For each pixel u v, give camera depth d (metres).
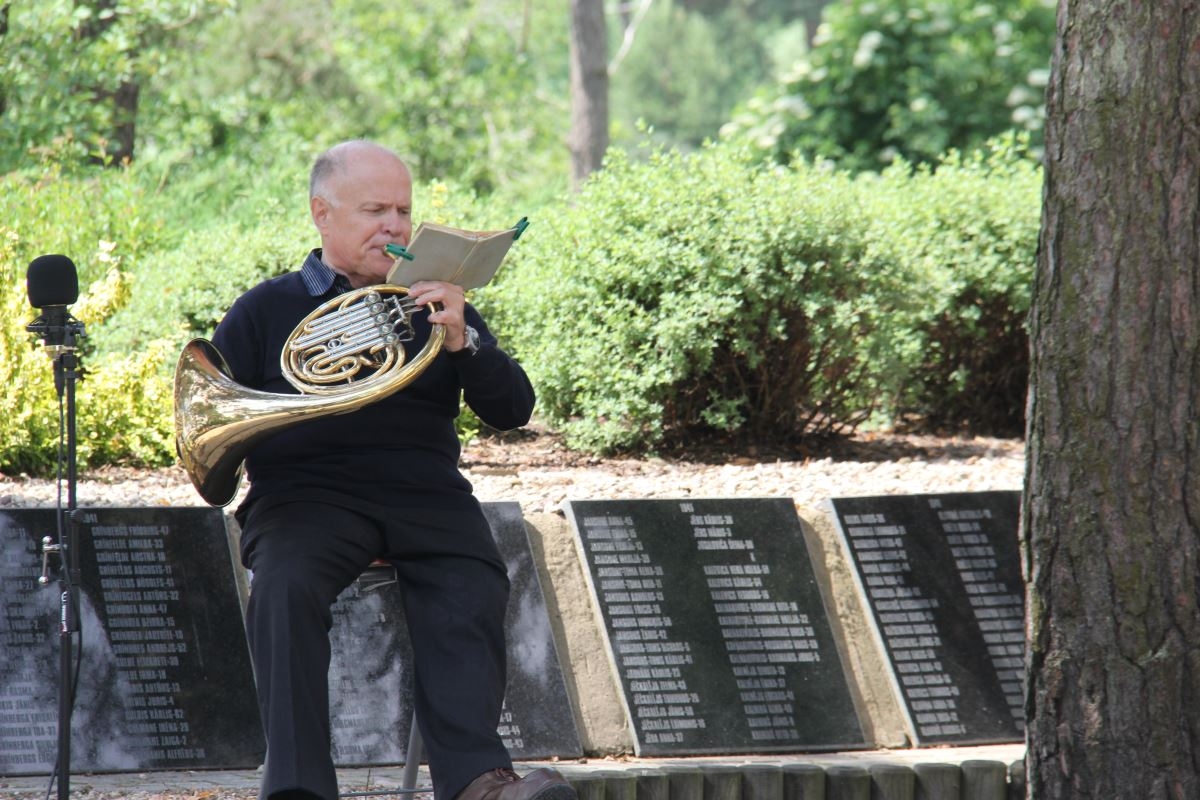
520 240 16.44
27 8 23.31
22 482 12.32
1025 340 17.39
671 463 14.39
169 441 13.15
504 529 9.92
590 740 9.41
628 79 66.88
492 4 41.97
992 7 33.91
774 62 68.12
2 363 12.60
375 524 6.99
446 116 38.31
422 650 6.87
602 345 14.62
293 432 7.06
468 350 7.04
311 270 7.38
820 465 13.73
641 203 14.96
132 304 15.66
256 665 6.57
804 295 14.69
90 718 8.68
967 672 10.17
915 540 10.59
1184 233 7.26
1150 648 7.43
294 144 31.12
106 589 9.02
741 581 10.09
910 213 17.30
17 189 17.75
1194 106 7.20
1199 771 7.41
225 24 33.25
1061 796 7.71
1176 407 7.32
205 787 8.38
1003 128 32.06
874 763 9.18
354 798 8.34
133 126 28.00
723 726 9.56
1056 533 7.62
